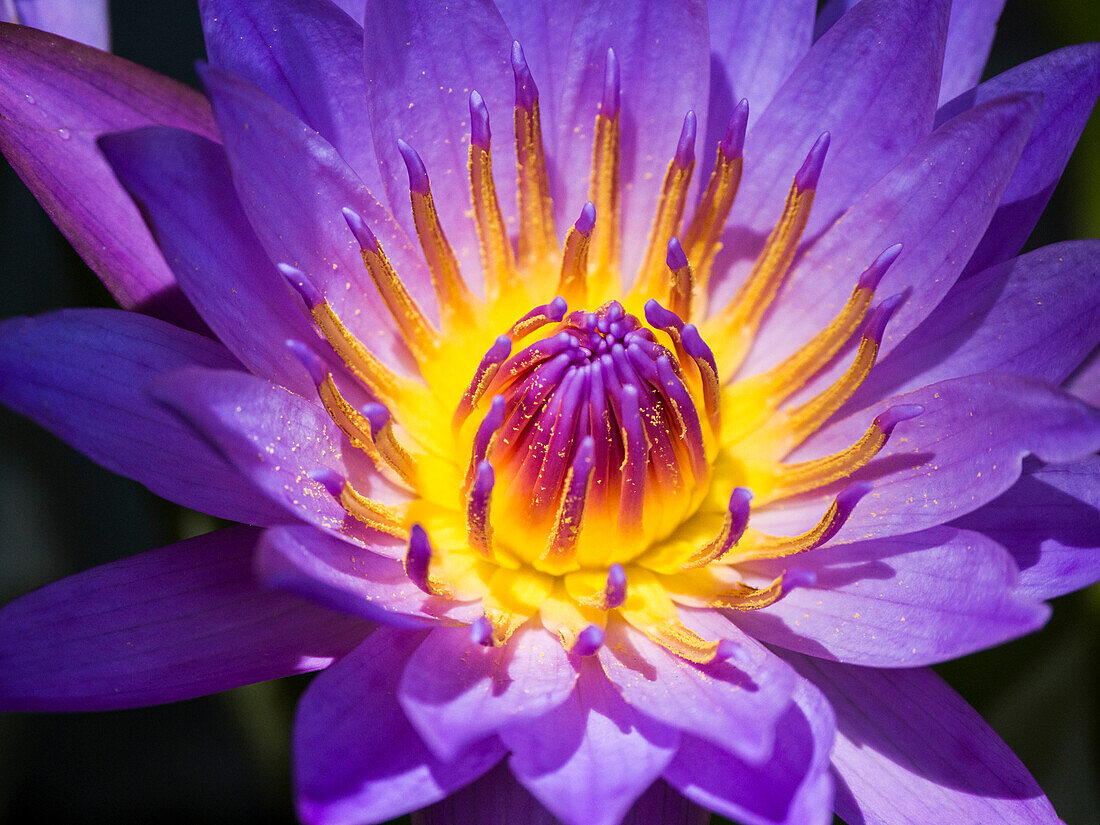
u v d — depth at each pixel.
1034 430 0.19
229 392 0.19
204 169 0.20
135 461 0.19
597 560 0.21
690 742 0.19
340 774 0.18
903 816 0.20
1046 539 0.20
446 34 0.21
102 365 0.20
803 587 0.20
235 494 0.20
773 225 0.22
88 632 0.19
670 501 0.21
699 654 0.20
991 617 0.19
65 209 0.21
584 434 0.20
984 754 0.20
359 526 0.20
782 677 0.19
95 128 0.21
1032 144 0.21
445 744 0.18
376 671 0.19
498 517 0.20
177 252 0.19
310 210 0.20
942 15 0.21
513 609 0.20
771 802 0.18
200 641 0.20
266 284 0.20
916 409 0.20
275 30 0.21
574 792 0.18
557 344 0.20
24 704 0.19
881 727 0.20
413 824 0.19
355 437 0.20
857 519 0.20
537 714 0.19
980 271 0.21
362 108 0.21
